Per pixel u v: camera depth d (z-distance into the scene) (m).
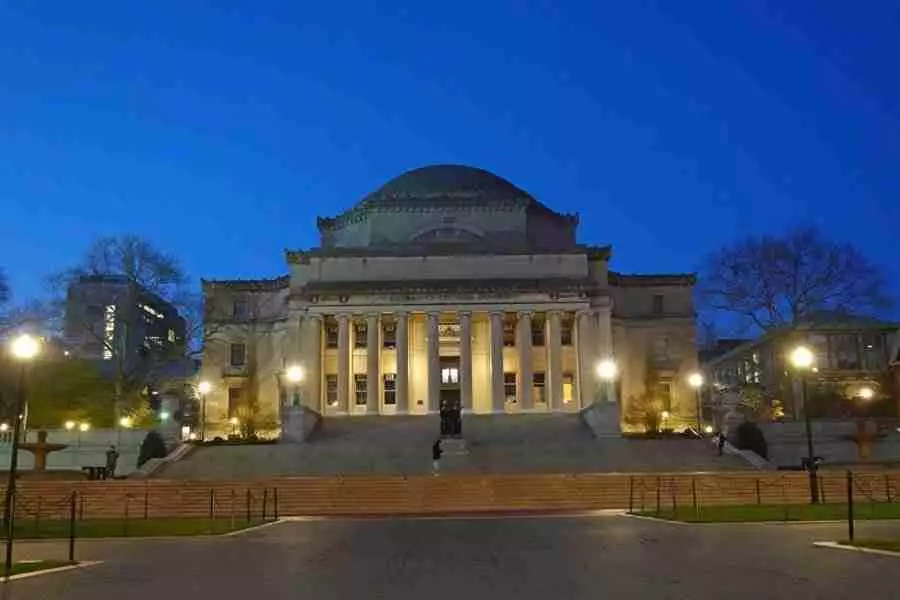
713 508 37.38
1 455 64.62
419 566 21.69
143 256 78.06
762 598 16.09
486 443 64.44
